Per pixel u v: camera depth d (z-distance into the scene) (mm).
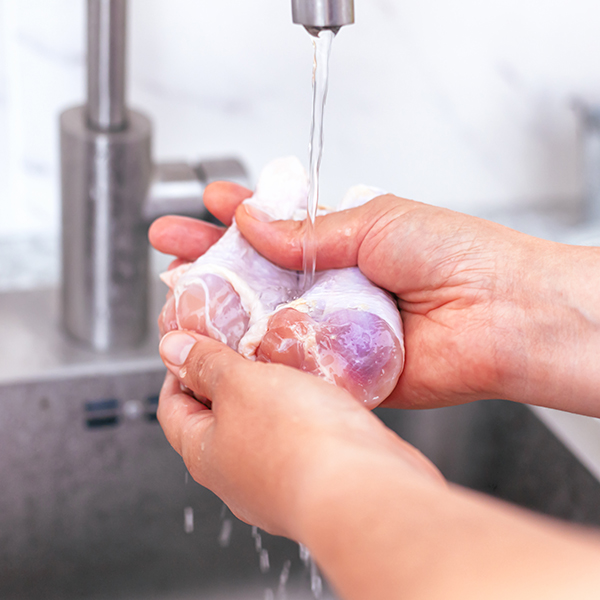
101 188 737
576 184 1025
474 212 994
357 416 521
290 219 646
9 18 807
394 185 967
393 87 909
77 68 837
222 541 809
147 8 828
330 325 594
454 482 826
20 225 885
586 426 757
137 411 781
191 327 608
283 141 904
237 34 855
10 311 820
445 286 626
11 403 756
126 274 767
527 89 956
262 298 620
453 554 395
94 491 790
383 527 441
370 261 630
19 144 852
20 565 789
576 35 936
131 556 803
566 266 613
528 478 778
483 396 638
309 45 875
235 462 532
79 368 767
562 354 611
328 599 810
